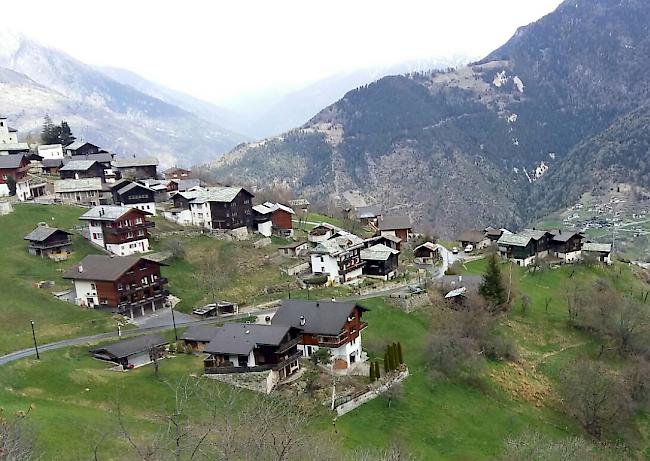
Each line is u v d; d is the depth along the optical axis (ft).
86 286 313.12
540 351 332.80
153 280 329.52
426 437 233.96
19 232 380.99
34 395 215.72
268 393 234.79
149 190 458.91
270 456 129.59
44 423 181.68
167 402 220.02
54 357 248.52
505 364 308.40
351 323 276.41
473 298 344.90
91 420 194.39
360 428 228.63
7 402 199.00
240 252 415.23
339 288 369.91
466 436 240.73
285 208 477.36
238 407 214.69
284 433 136.36
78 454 166.50
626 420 274.36
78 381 229.04
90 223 383.04
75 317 298.97
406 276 401.70
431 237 552.41
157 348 264.72
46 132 643.04
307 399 236.84
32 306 301.22
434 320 331.36
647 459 257.34
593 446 238.89
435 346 288.10
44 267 344.08
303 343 271.69
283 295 357.41
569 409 279.90
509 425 256.73
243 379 238.68
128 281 313.94
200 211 452.35
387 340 306.55
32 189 465.06
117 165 565.53
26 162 484.74
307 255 422.41
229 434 123.13
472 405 264.52
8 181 440.86
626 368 315.78
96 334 287.48
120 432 159.84
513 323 353.72
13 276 325.83
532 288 409.08
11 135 556.51
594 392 274.36
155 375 241.96
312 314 275.39
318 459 148.66
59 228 396.16
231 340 249.34
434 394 264.93
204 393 225.76
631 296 401.90
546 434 250.37
